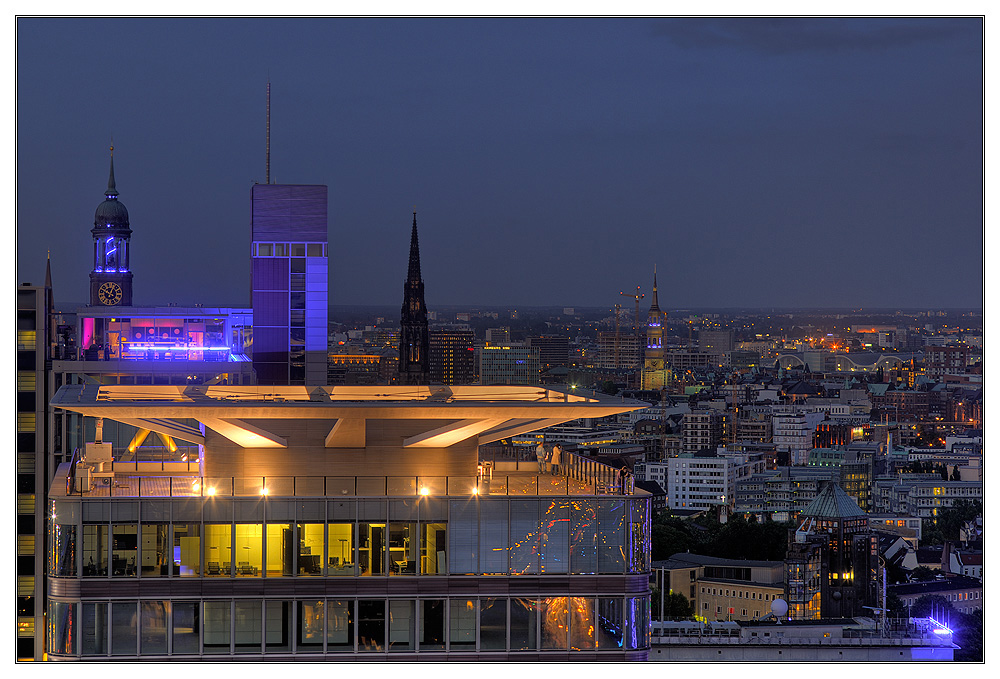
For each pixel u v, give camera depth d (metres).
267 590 63.34
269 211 165.38
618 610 64.62
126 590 62.69
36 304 151.38
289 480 66.81
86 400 66.62
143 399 68.00
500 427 71.94
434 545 64.12
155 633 62.78
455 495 64.25
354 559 63.78
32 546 143.38
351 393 75.31
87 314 165.12
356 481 66.81
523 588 64.31
